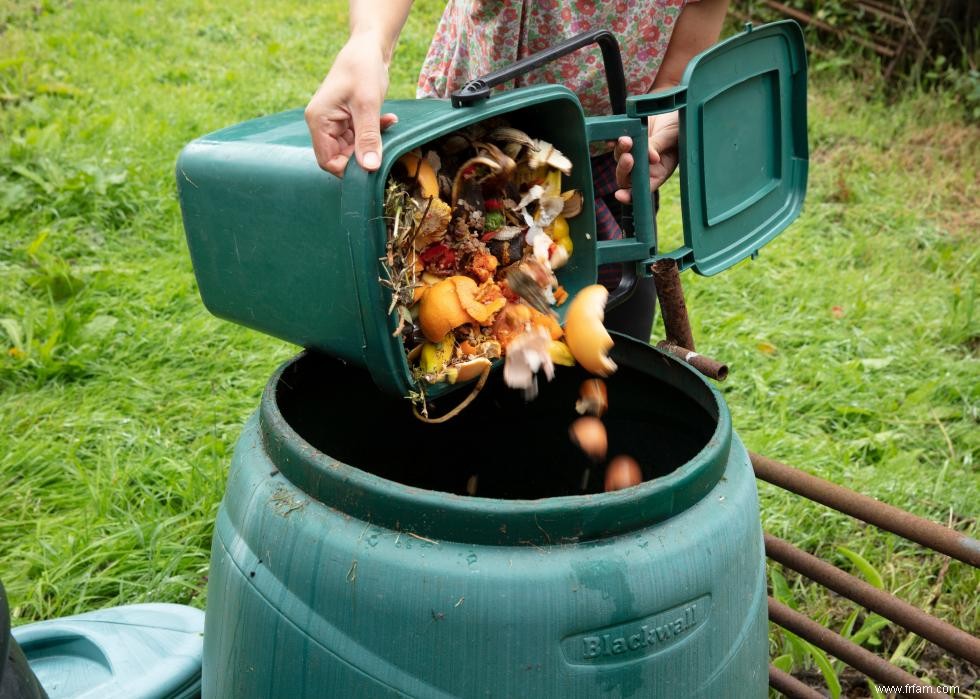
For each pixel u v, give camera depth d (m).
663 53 1.87
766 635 1.34
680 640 1.15
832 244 4.07
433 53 2.08
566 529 1.10
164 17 6.68
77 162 3.95
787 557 1.81
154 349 2.94
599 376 1.60
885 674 1.68
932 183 4.69
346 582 1.13
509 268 1.46
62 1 6.67
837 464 2.54
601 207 1.93
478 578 1.08
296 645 1.17
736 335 3.28
